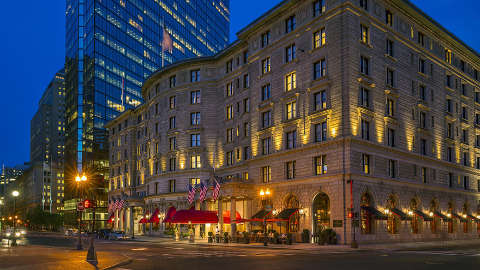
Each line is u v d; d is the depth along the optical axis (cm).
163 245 4756
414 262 2506
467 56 6700
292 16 5366
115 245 4794
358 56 4616
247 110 6394
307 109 4909
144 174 9300
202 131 7150
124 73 14250
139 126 9875
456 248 3938
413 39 5497
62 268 2148
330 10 4734
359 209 4359
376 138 4691
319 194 4709
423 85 5581
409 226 5012
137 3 15100
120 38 14250
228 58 6981
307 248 3906
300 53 5100
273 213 5212
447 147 5947
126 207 8719
